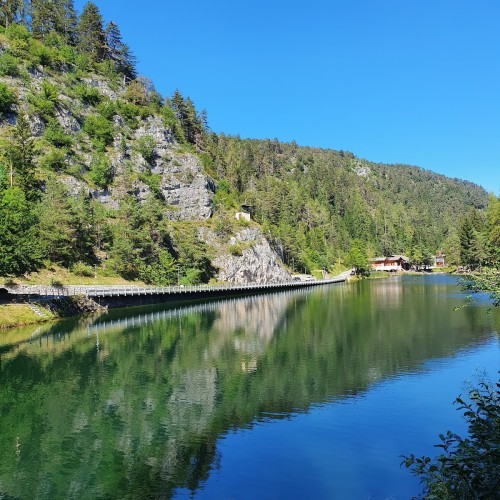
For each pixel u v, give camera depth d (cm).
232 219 15750
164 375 3903
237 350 4847
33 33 16875
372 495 1891
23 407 3162
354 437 2481
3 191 8275
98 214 11656
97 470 2252
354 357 4281
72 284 9050
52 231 9369
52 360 4488
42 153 12244
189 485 2059
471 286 1822
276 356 4484
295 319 7062
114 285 9925
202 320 7231
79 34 18188
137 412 3022
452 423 2627
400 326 5894
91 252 10719
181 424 2792
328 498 1886
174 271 11925
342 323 6419
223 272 13700
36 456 2423
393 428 2584
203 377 3809
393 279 17625
